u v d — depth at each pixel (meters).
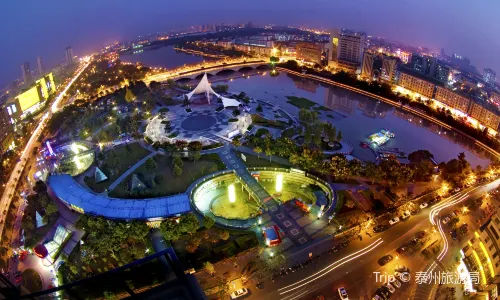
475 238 189.00
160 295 40.22
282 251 190.25
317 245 194.00
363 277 175.50
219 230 193.50
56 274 186.62
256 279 175.00
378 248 192.00
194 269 179.12
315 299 164.12
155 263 43.12
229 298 166.00
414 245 193.38
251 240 195.00
